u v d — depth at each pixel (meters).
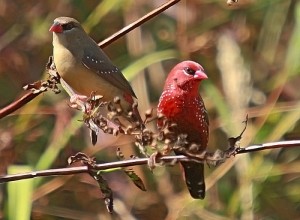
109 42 8.72
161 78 13.38
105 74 8.84
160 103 8.62
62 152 12.30
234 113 11.79
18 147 12.36
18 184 8.95
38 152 12.48
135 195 12.89
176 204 12.56
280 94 12.95
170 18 13.30
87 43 8.87
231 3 8.32
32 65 13.30
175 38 13.07
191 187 8.49
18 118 12.56
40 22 13.40
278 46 13.56
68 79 8.84
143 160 7.27
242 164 12.11
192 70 8.49
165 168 12.89
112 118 7.16
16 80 13.20
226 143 12.82
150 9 13.23
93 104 7.31
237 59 11.88
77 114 11.84
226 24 13.28
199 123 8.54
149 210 12.91
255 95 12.58
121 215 12.71
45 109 12.21
